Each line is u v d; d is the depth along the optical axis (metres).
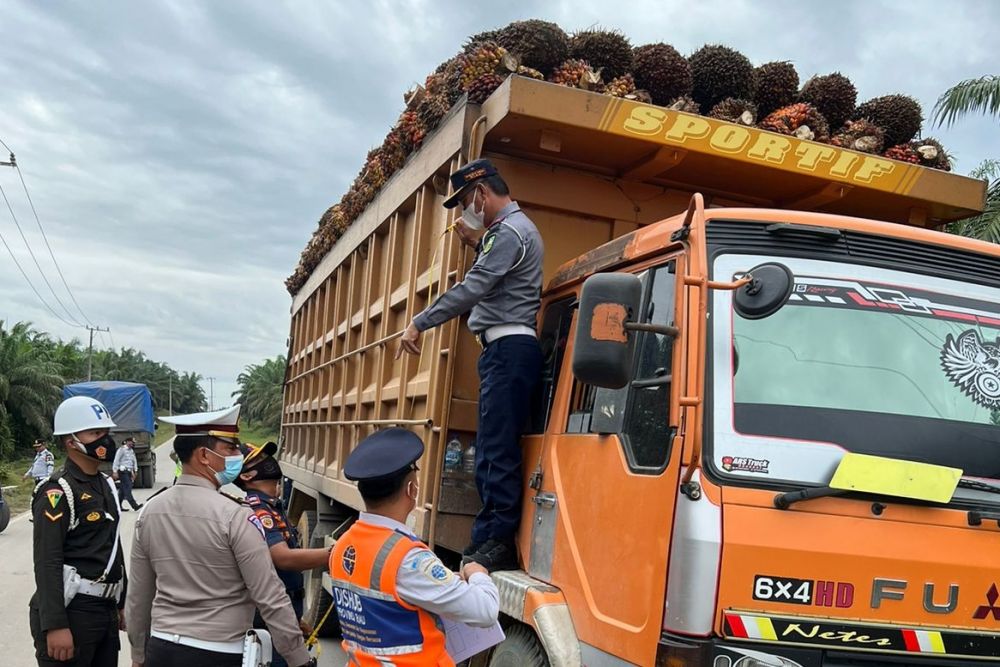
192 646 3.20
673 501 2.68
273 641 3.33
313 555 4.02
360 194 7.19
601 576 3.08
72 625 3.91
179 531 3.28
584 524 3.28
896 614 2.59
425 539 4.31
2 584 10.16
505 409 3.89
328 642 7.66
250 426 96.56
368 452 2.80
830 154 4.27
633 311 2.76
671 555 2.64
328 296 8.95
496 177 4.04
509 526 3.85
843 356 2.91
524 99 3.90
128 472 18.97
